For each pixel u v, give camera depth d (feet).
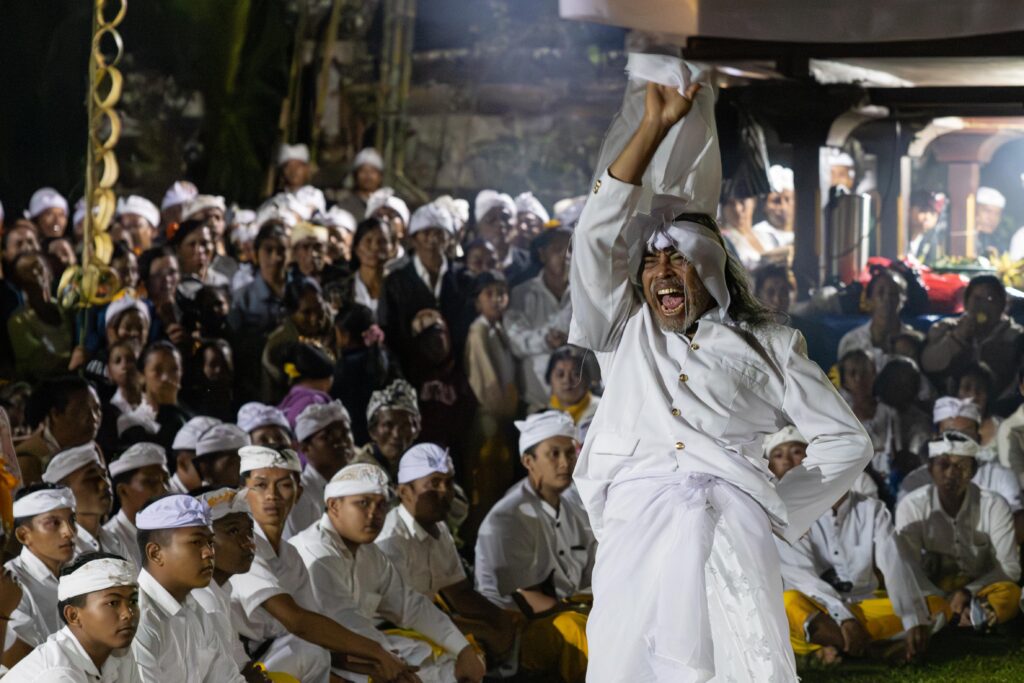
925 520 24.58
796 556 22.02
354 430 29.96
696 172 12.46
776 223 36.96
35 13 41.29
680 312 11.91
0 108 41.04
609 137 12.48
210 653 15.49
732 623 11.37
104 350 26.48
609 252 11.89
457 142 47.24
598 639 11.57
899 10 23.59
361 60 46.37
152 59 44.27
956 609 23.27
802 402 11.76
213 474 21.09
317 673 17.48
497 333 31.45
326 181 46.29
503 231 35.78
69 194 42.01
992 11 23.29
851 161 35.24
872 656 21.57
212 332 29.53
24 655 15.34
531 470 21.83
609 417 12.03
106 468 20.45
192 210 33.35
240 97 45.44
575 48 46.34
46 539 15.83
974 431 26.94
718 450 11.64
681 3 24.29
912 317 30.68
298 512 22.29
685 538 11.31
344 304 30.94
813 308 30.68
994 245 39.65
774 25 24.44
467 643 19.22
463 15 46.52
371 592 19.06
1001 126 35.91
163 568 14.87
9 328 26.91
